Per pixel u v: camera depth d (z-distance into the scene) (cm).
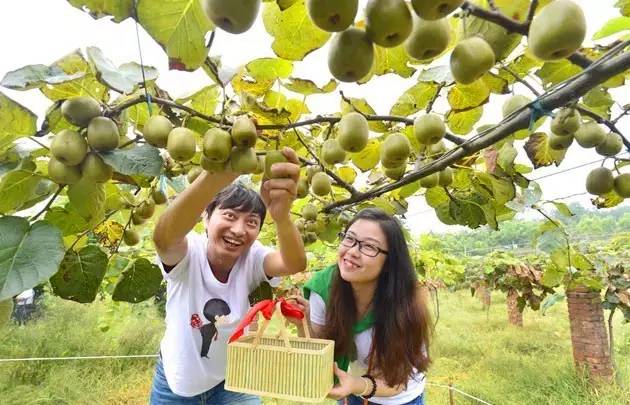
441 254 579
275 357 130
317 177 182
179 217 138
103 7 79
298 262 177
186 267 186
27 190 99
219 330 188
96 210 104
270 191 131
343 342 199
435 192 217
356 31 82
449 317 1075
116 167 91
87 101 93
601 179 151
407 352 195
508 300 948
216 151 98
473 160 194
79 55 99
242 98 130
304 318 144
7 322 101
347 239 195
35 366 573
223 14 70
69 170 94
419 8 70
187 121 115
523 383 572
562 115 129
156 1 79
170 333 194
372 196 185
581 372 555
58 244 88
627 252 666
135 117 117
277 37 99
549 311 1172
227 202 183
